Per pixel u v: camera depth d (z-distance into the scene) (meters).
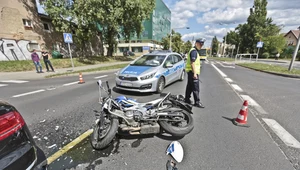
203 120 3.63
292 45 45.69
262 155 2.43
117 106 2.85
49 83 7.80
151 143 2.77
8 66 11.96
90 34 17.75
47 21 18.67
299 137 2.94
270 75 10.73
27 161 1.64
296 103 4.78
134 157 2.41
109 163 2.28
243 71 12.90
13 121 1.58
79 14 16.08
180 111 3.11
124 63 20.06
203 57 29.00
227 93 5.87
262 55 42.81
